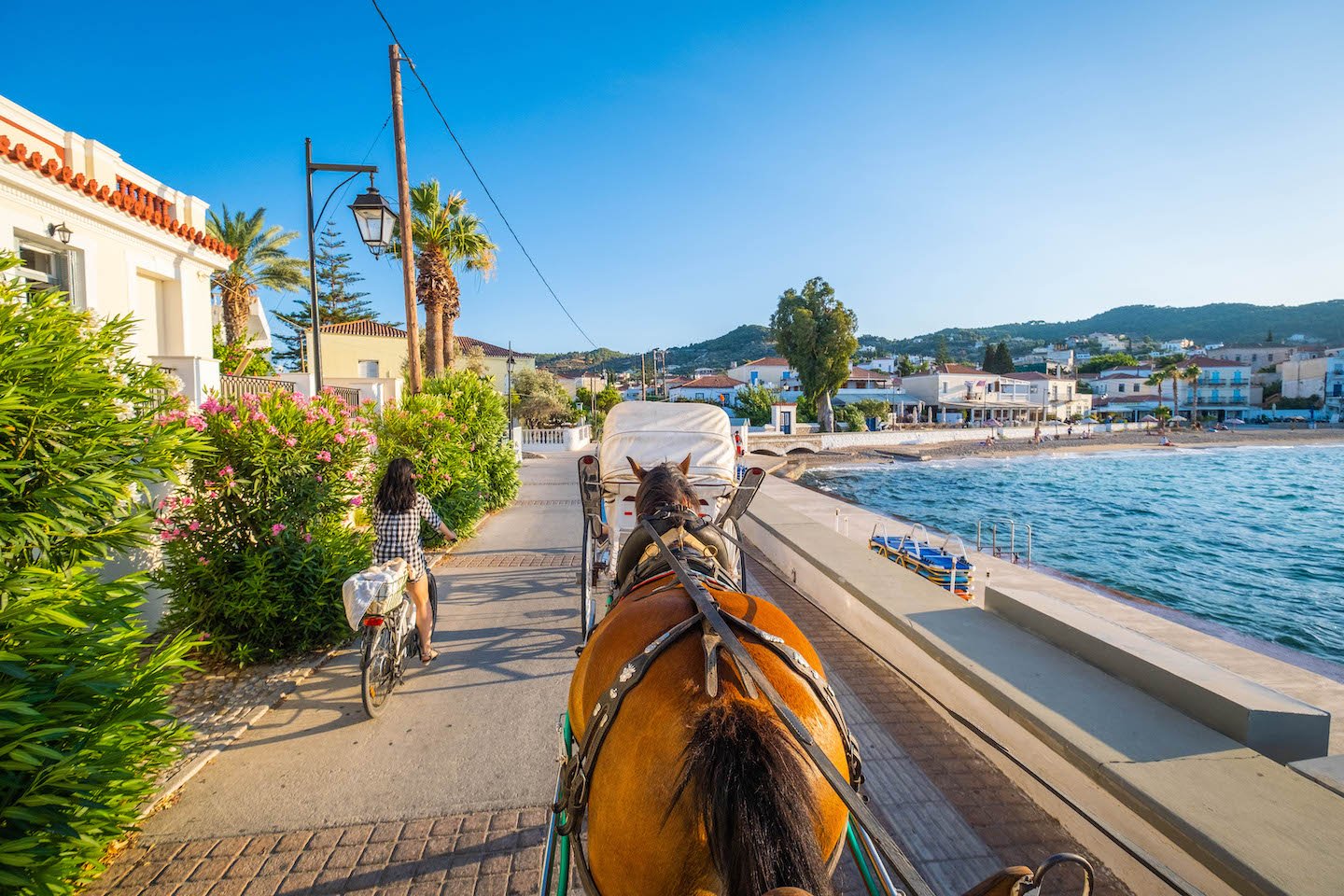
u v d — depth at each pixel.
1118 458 56.97
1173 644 7.79
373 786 4.04
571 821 1.91
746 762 1.36
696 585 2.14
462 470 11.44
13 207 8.45
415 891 3.15
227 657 5.94
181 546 5.78
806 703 1.79
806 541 7.40
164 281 11.88
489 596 7.92
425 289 22.39
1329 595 15.32
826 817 1.65
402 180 12.66
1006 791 3.74
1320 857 2.17
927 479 41.28
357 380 15.35
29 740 2.76
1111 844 3.02
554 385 48.34
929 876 3.10
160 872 3.30
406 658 5.62
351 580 4.83
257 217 27.14
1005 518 26.14
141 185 11.37
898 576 5.85
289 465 6.15
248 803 3.87
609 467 5.92
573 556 10.11
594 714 1.86
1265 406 106.56
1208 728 3.08
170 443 3.80
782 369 88.75
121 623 3.40
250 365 14.99
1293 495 34.81
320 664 5.91
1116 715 3.21
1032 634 4.37
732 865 1.27
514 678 5.61
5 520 2.99
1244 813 2.42
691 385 84.50
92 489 3.31
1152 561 18.89
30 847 2.74
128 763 3.21
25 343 3.31
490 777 4.12
